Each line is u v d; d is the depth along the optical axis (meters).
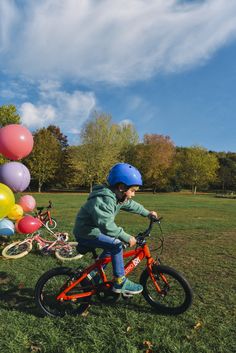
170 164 56.25
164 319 3.92
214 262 6.39
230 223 12.08
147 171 54.97
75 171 49.59
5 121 32.00
